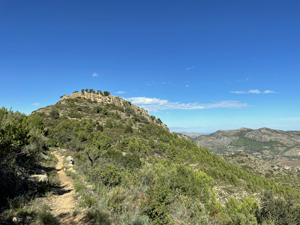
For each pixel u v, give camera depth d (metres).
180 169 38.22
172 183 14.80
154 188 9.36
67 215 6.72
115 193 8.69
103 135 61.34
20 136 7.65
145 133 89.38
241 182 79.06
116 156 30.22
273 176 138.25
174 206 10.11
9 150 7.20
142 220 6.80
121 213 7.54
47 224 5.59
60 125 60.03
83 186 10.53
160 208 8.02
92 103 115.00
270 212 19.62
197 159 82.38
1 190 6.50
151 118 148.38
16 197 6.70
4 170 7.09
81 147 35.56
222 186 67.06
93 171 12.77
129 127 82.56
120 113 108.12
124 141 62.47
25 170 9.38
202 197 17.83
